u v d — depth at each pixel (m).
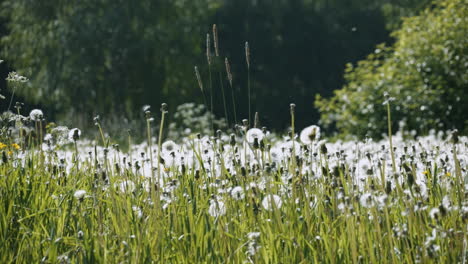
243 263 4.39
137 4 43.50
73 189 5.60
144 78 43.34
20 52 40.94
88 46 41.09
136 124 26.05
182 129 25.31
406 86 23.64
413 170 5.43
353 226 4.18
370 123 23.38
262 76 55.16
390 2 60.03
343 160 5.66
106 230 4.93
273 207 4.52
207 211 5.10
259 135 5.01
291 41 56.88
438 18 25.00
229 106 52.00
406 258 4.18
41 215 5.13
